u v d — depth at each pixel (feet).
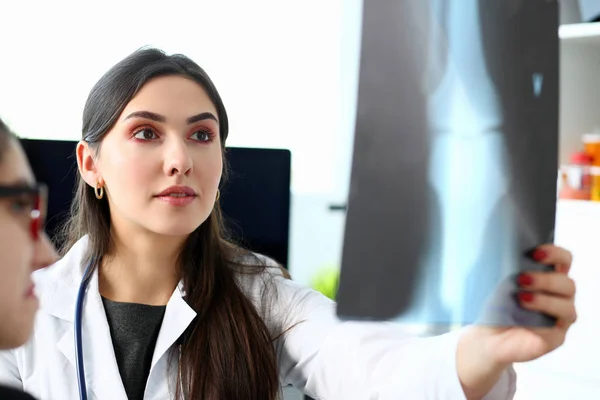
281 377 3.49
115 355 3.21
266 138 9.16
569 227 5.02
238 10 8.87
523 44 1.79
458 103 1.78
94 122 3.12
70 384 3.19
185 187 2.97
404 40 1.77
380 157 1.78
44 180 3.89
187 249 3.36
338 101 9.05
